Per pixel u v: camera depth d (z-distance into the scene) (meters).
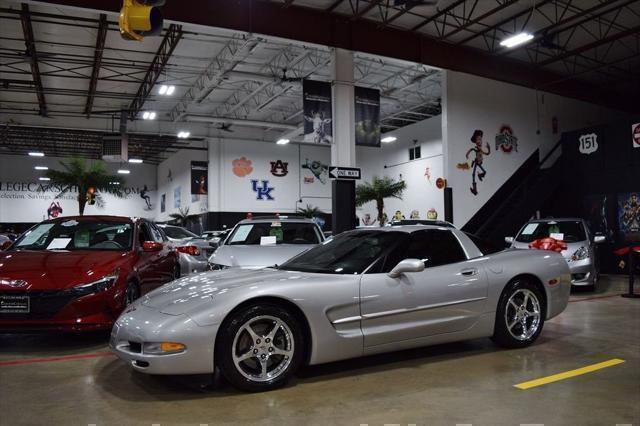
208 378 3.87
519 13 14.33
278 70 19.80
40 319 4.66
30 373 4.09
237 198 29.28
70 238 5.91
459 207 15.95
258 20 12.48
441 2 13.49
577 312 7.03
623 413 3.06
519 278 4.78
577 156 15.29
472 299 4.37
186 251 9.12
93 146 34.09
